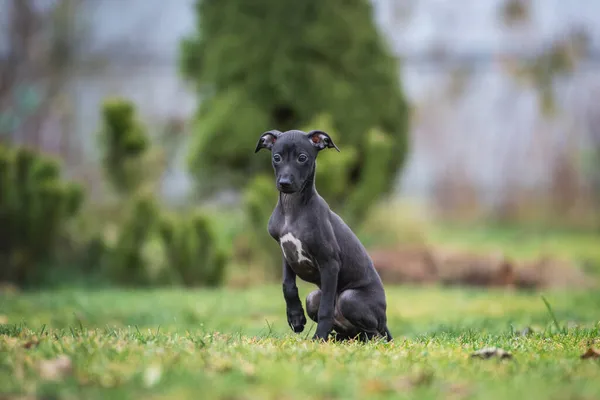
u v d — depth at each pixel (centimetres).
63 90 3088
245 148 1702
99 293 1311
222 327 941
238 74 1739
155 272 1543
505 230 3006
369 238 1809
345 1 1778
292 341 608
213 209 1889
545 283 1648
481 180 3444
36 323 945
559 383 449
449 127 3488
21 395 402
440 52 3428
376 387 424
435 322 984
